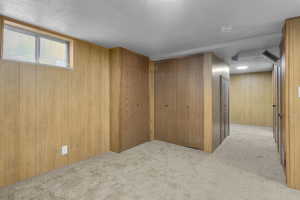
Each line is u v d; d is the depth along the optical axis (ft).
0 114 6.94
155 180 7.78
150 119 14.82
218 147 12.91
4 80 7.02
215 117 12.57
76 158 9.85
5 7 6.32
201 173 8.49
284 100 7.84
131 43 10.77
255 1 5.93
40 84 8.20
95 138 10.96
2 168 7.04
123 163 9.73
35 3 6.04
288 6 6.23
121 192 6.81
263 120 21.99
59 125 9.00
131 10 6.57
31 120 7.89
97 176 8.13
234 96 24.03
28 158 7.80
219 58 13.66
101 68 11.37
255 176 8.15
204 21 7.57
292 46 7.03
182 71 13.30
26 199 6.29
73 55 9.63
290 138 7.07
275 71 13.79
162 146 13.07
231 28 8.38
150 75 14.75
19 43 7.77
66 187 7.14
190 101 12.84
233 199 6.34
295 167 6.99
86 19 7.37
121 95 11.59
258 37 9.41
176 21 7.60
